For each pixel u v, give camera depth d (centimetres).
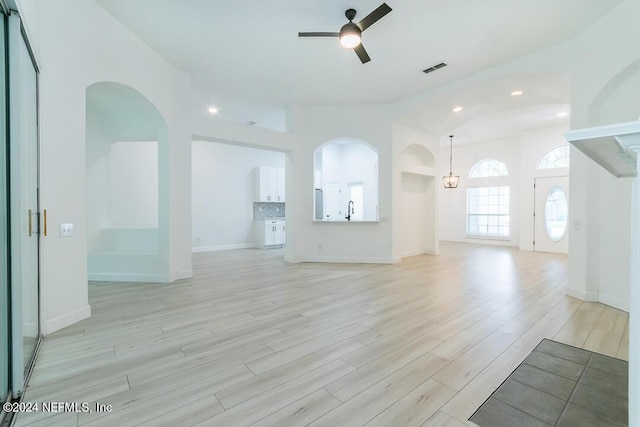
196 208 755
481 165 927
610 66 304
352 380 183
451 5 288
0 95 172
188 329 261
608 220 329
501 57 387
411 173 665
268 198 848
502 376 188
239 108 600
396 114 563
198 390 173
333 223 600
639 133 91
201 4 293
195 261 613
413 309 314
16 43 176
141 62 359
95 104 437
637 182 95
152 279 427
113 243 496
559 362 205
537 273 492
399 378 185
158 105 393
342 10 299
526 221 780
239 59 400
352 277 464
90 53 290
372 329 262
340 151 1020
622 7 289
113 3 294
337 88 496
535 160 766
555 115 648
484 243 911
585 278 343
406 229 689
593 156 132
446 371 194
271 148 560
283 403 161
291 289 393
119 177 557
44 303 244
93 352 218
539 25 321
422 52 376
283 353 218
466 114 568
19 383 167
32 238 224
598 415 153
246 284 419
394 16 304
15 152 174
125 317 288
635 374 95
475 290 388
